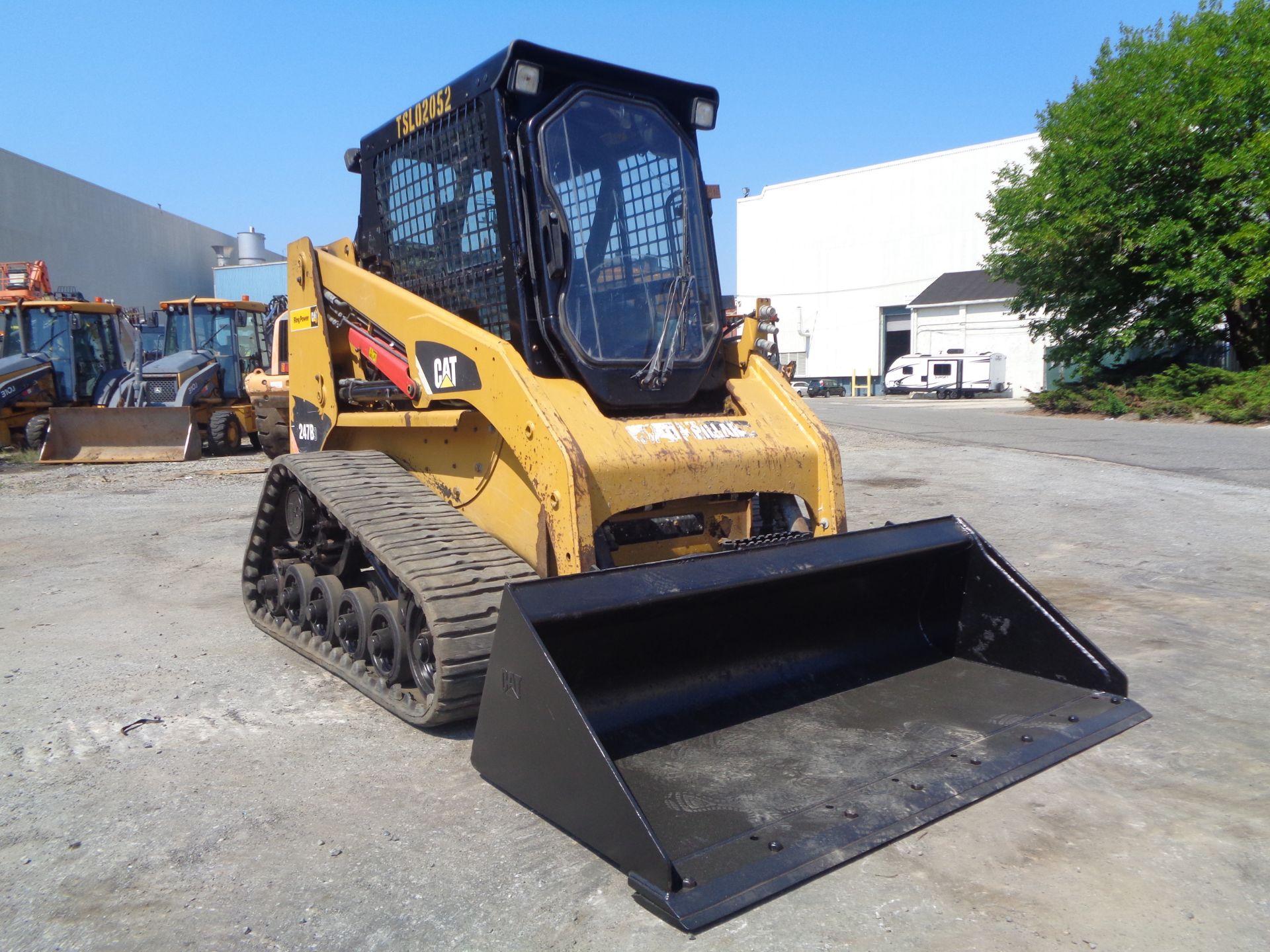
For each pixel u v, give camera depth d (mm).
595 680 3520
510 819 3316
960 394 39281
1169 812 3266
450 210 4621
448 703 3738
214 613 6156
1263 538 7676
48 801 3516
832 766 3408
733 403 4680
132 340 17688
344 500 4484
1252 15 19656
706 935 2623
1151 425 18891
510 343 4207
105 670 4996
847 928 2652
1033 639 4203
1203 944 2553
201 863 3066
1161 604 5891
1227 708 4195
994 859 2986
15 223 30469
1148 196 20625
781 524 4641
